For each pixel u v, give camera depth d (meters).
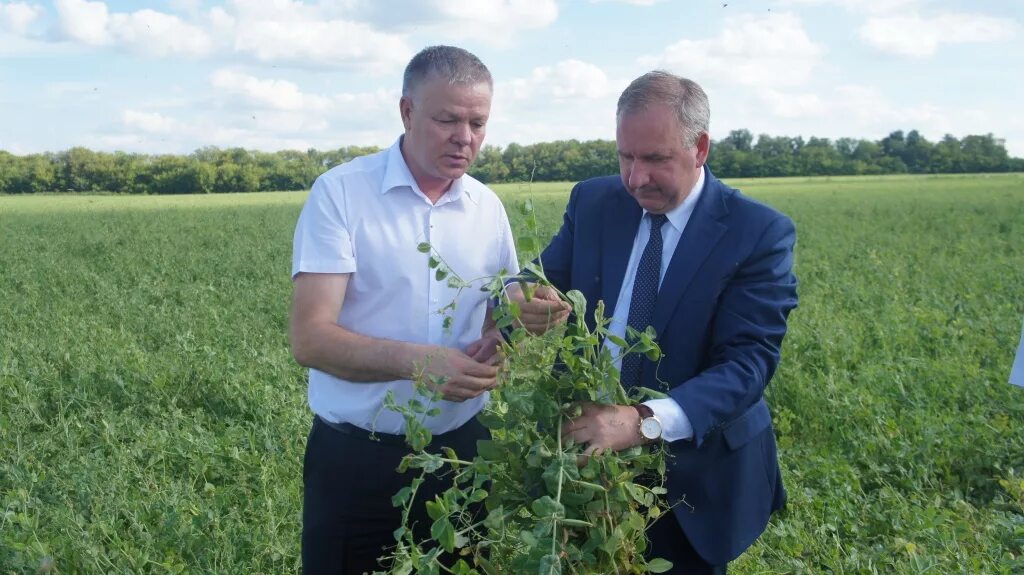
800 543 4.35
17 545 3.83
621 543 2.50
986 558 4.21
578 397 2.70
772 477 3.21
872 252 16.83
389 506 3.26
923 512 4.72
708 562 2.95
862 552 4.47
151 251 19.62
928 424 6.06
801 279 13.62
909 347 8.48
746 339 2.93
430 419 3.19
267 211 35.78
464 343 3.28
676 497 2.96
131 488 4.97
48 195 57.75
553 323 2.90
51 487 4.90
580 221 3.31
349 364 2.94
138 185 62.16
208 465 5.40
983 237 22.08
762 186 54.19
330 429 3.26
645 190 2.91
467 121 2.95
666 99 2.78
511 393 2.59
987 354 8.09
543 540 2.27
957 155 80.19
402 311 3.17
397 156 3.14
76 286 13.68
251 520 4.71
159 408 6.47
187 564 3.99
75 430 6.03
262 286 12.87
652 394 2.73
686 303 2.98
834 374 7.33
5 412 6.62
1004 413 6.46
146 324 9.95
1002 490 5.46
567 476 2.42
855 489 5.23
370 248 3.11
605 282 3.17
